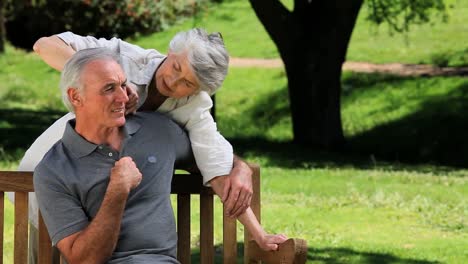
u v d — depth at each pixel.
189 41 4.12
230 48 28.20
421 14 20.80
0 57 28.64
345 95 22.98
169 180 4.19
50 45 4.50
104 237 3.85
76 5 31.20
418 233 10.05
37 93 24.45
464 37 27.05
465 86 22.80
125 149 4.09
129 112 4.17
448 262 8.63
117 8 31.19
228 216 4.29
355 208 11.30
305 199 11.77
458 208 11.45
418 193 12.39
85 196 4.01
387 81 23.44
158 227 4.10
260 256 4.34
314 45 18.28
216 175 4.28
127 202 4.06
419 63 25.56
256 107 23.16
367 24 28.66
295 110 18.64
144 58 4.44
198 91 4.21
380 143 20.50
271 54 27.38
